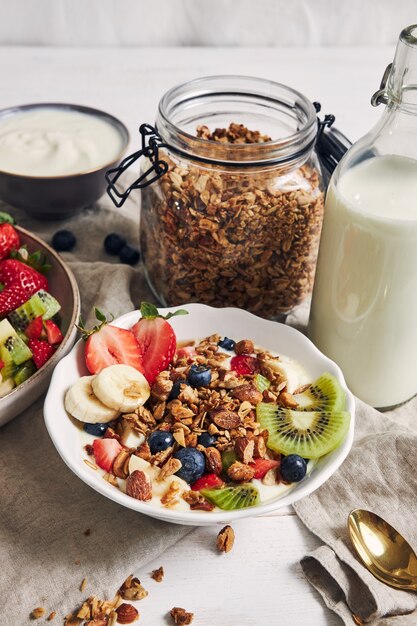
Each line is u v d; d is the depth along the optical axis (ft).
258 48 3.78
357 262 2.15
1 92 3.36
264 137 2.46
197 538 2.05
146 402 2.11
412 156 2.13
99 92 3.41
